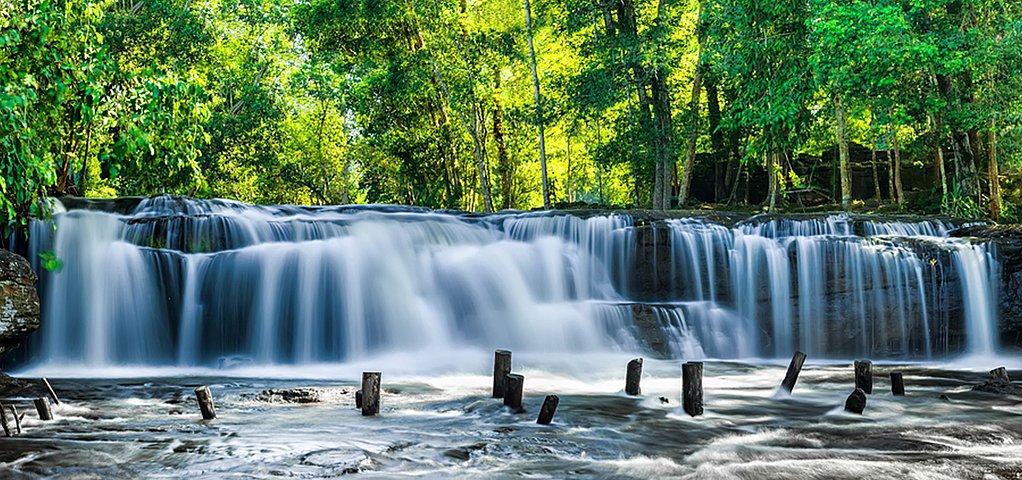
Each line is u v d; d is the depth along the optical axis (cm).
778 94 2272
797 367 966
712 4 2447
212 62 3541
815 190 3372
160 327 1504
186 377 1261
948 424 747
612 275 1755
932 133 2617
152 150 1187
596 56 2872
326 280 1595
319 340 1573
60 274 1455
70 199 1596
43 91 1145
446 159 3781
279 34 3878
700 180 3566
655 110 2873
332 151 4409
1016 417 792
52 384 1107
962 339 1631
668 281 1734
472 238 1812
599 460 593
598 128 3512
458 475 542
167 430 707
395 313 1628
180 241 1562
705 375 1255
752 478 527
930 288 1647
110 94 1183
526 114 3195
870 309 1656
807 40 2262
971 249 1636
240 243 1614
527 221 1839
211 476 532
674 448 639
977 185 2292
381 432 698
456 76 3341
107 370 1414
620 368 1339
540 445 643
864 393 852
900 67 2184
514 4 3650
